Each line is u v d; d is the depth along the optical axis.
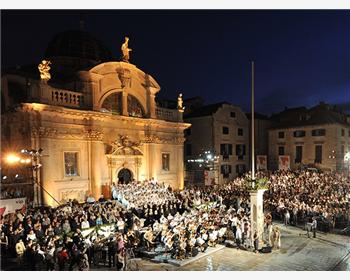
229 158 43.97
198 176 43.41
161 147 33.84
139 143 31.17
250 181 18.08
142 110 31.97
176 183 35.62
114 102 29.42
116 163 28.80
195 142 44.09
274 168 48.66
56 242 14.43
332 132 42.66
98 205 22.91
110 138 28.80
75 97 26.34
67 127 25.75
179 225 18.28
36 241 14.45
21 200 19.11
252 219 18.34
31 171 23.45
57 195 24.89
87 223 17.70
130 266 15.37
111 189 27.23
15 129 24.72
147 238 17.50
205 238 17.98
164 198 27.27
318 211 23.27
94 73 27.22
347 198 26.03
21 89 26.19
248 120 47.66
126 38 29.95
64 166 25.48
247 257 16.98
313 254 17.45
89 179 27.14
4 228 15.71
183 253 16.25
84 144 27.03
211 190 33.56
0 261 13.88
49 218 18.19
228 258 16.83
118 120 29.39
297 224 24.36
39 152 22.34
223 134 43.34
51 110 24.11
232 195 30.03
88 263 14.93
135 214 22.66
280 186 32.72
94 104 27.20
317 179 34.53
